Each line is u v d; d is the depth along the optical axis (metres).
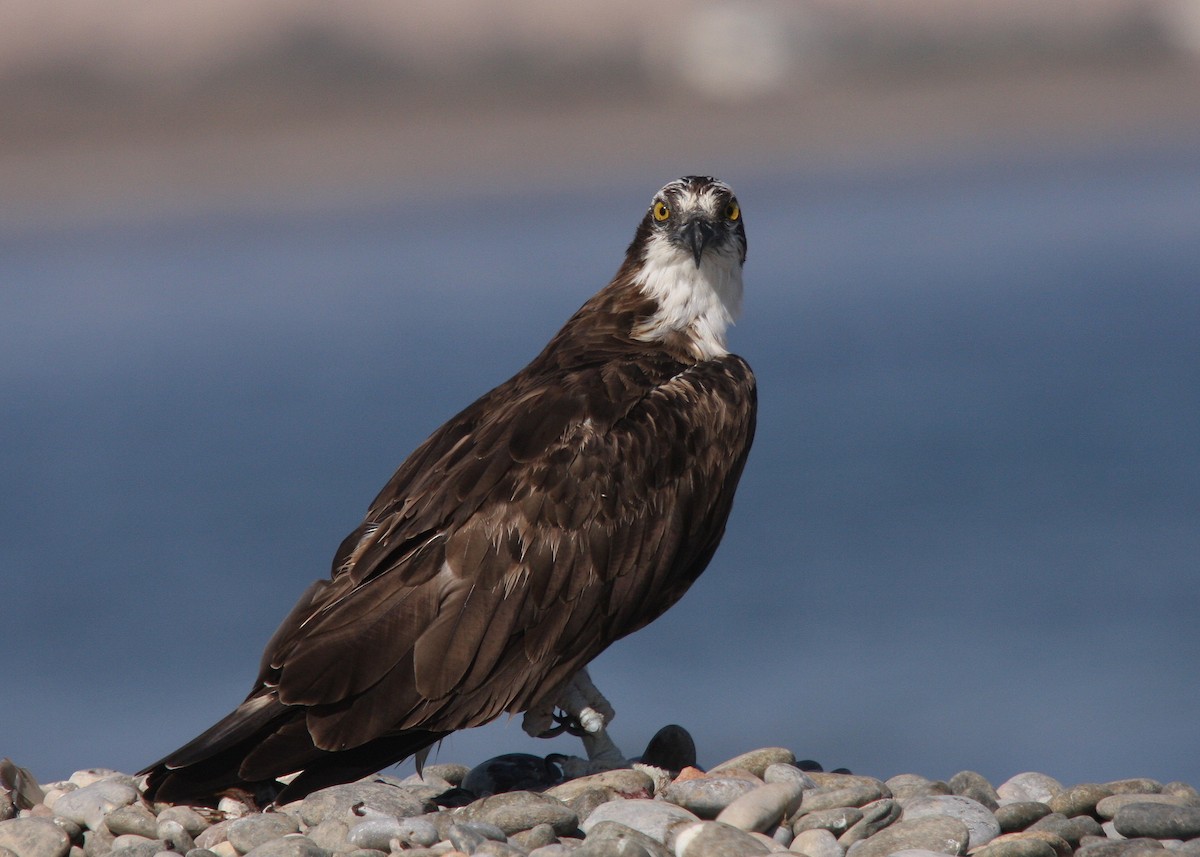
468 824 11.27
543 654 12.81
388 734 12.26
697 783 12.19
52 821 12.34
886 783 13.35
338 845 11.72
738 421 14.32
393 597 12.44
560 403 13.59
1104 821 12.36
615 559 13.13
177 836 11.95
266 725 12.08
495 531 12.74
